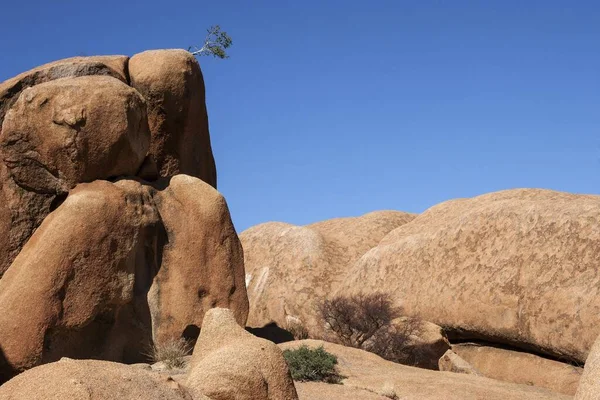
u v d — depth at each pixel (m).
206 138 22.22
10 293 15.58
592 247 20.92
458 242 25.23
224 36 30.17
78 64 19.34
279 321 30.55
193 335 17.61
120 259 16.61
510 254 23.09
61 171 17.36
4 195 17.56
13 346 15.27
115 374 6.50
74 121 17.05
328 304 26.36
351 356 18.31
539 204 23.53
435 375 17.48
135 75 20.75
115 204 16.78
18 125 17.36
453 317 24.09
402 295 26.44
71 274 15.98
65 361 6.50
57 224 16.16
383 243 29.83
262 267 33.00
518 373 21.94
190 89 21.12
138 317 17.08
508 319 22.23
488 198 28.94
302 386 14.81
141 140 18.03
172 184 18.53
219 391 9.81
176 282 17.64
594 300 19.95
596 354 6.68
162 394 6.61
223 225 18.28
